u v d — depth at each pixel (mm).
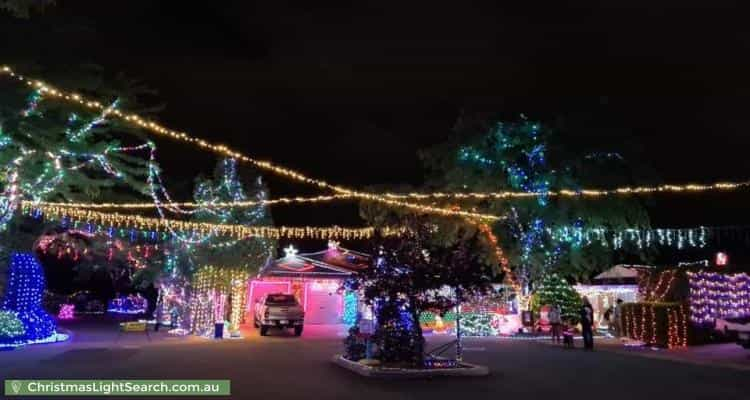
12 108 16781
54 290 60375
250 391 11836
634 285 36219
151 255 32125
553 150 30453
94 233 29766
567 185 30000
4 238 23031
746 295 22562
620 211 30375
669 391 12320
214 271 26578
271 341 24500
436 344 23547
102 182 22625
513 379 13852
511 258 31766
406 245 15898
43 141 18750
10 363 15797
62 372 14102
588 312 22109
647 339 23234
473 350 21266
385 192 32281
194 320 27250
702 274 23188
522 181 30656
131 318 46375
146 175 25422
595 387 12773
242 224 27312
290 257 40156
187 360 16828
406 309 15789
